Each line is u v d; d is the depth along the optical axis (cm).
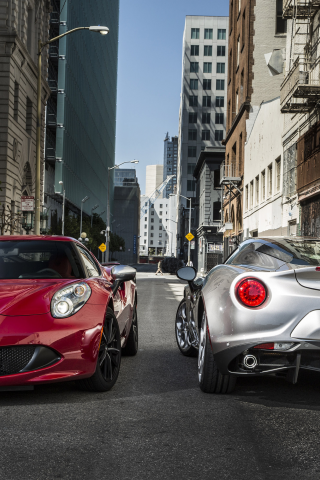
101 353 465
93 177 8556
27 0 3259
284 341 398
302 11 2050
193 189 10281
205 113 10394
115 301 557
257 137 3078
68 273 503
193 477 275
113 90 11269
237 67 4025
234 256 541
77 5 6900
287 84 2023
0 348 405
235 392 468
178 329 694
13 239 556
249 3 3494
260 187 2975
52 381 409
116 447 321
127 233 15912
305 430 358
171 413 398
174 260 5006
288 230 2328
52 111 6269
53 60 6222
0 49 2967
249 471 285
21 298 430
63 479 271
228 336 414
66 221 6153
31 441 330
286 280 411
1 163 2939
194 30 10488
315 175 1908
